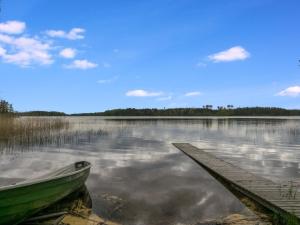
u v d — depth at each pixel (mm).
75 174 10289
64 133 33844
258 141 29828
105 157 19156
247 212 9633
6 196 7625
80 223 8578
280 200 9797
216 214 9461
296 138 32875
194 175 14289
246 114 154500
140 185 12375
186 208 9898
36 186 8406
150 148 23766
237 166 16203
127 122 71688
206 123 68000
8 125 26438
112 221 8867
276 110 154625
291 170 15688
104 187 12031
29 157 18812
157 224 8711
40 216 8891
